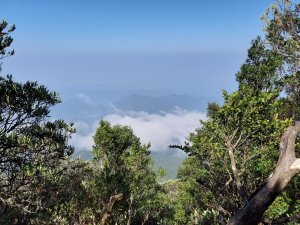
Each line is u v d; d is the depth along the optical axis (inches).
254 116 378.9
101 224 608.4
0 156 414.3
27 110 429.1
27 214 539.5
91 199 931.3
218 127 395.2
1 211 495.5
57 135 474.0
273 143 404.2
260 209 198.4
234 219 201.9
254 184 471.5
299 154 394.6
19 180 435.2
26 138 410.6
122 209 1065.5
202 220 830.5
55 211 651.5
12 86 426.6
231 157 340.8
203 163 479.8
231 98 387.5
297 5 719.1
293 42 708.0
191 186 1008.2
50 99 459.2
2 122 427.8
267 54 746.8
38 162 430.9
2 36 398.3
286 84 724.0
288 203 382.3
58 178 482.9
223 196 494.6
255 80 733.3
